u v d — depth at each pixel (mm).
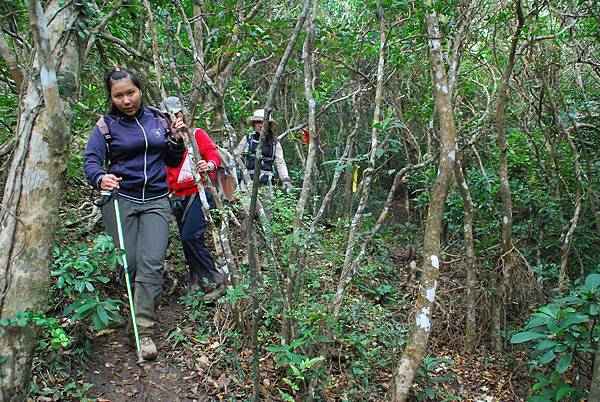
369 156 3459
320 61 5895
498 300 4555
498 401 3916
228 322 3609
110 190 2975
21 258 2256
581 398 3270
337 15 6605
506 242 4531
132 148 3223
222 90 4609
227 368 3295
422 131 6531
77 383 2932
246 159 4824
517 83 5203
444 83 3037
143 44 5113
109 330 3428
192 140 3531
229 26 3697
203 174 3713
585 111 5504
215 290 4012
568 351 3023
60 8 2533
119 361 3189
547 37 4332
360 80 5301
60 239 4027
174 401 3004
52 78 2213
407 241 7227
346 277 3367
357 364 3498
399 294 5301
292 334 3219
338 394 3326
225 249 3506
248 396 3105
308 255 3666
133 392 2986
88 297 3020
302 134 5141
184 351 3400
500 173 4543
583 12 4809
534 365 4121
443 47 4109
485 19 5211
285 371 3307
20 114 2391
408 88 5840
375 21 4672
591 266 5238
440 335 4715
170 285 4250
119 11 4539
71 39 2559
